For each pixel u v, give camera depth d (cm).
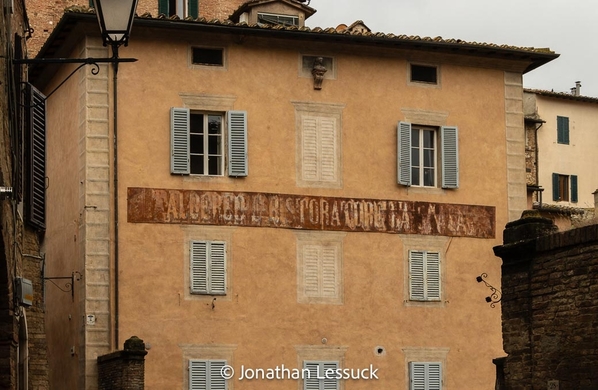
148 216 3403
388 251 3619
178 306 3391
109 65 3441
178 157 3441
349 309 3553
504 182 3788
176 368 3362
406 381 3575
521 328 2042
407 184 3653
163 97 3466
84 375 3303
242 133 3509
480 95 3794
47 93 3809
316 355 3503
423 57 3738
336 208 3584
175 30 3472
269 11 3950
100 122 3412
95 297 3334
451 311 3656
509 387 2061
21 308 2395
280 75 3581
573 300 1944
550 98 5825
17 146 2223
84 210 3375
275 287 3491
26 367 2655
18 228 2358
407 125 3675
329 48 3638
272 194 3525
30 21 4494
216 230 3453
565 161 5831
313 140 3594
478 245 3719
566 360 1948
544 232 2061
